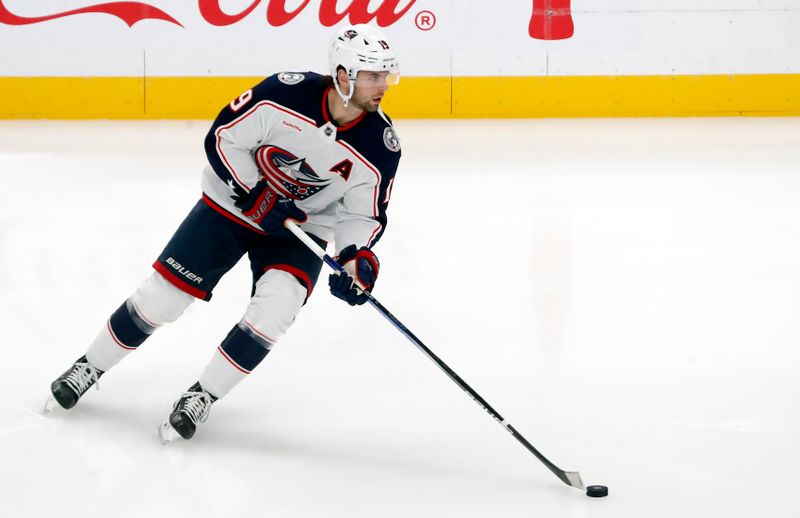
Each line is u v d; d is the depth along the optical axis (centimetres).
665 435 1132
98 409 1195
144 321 1154
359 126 1095
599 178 2845
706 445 1102
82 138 3453
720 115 3994
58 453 1066
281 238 1134
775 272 1886
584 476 1023
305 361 1389
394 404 1230
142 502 955
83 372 1171
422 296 1736
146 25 3847
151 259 1958
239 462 1052
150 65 3875
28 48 3838
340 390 1277
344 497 971
